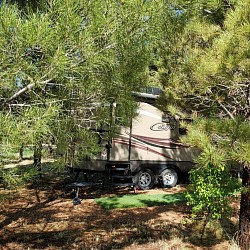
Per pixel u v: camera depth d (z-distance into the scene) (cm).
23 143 247
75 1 254
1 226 589
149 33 329
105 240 526
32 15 244
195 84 443
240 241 480
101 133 444
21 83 265
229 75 339
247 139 313
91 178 986
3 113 263
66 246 498
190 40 461
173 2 358
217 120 354
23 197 808
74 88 340
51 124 313
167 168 957
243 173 470
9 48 228
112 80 363
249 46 309
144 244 507
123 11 293
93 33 270
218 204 559
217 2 436
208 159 314
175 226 601
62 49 246
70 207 732
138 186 922
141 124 917
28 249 480
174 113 530
